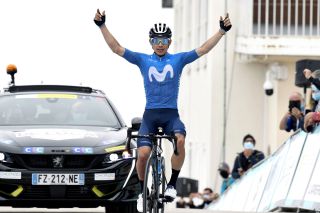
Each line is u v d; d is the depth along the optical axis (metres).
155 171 16.92
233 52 48.06
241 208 29.19
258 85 47.88
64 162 19.56
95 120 21.42
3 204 19.62
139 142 16.84
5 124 21.09
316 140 22.80
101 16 16.91
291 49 44.91
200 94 54.47
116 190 19.66
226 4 48.41
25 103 21.64
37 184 19.34
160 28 16.89
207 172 49.44
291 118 27.58
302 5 45.78
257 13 46.06
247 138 33.56
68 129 20.61
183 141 16.75
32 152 19.45
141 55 17.00
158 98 16.89
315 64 27.58
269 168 26.64
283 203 23.95
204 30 53.50
